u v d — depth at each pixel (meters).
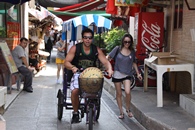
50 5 18.53
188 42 8.44
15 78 12.11
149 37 10.63
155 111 7.30
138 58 10.68
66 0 18.25
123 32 14.73
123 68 7.39
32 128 6.69
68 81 6.84
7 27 12.07
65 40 12.83
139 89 10.34
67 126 6.92
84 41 6.01
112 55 7.47
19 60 10.70
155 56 8.23
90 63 6.21
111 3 11.41
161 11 11.17
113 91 10.52
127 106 7.67
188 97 7.31
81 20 10.44
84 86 5.62
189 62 8.27
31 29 18.92
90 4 16.69
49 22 20.09
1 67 9.67
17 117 7.54
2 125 5.18
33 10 16.03
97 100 6.02
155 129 6.38
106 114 8.06
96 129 6.75
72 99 6.23
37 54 16.92
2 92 7.09
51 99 9.77
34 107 8.63
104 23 10.51
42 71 17.30
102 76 5.68
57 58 12.98
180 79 9.38
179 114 7.01
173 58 7.89
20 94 10.46
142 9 12.68
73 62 6.27
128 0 9.92
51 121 7.28
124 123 7.30
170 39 10.05
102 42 16.25
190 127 5.93
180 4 9.21
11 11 12.85
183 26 8.84
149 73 10.59
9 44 12.23
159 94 7.73
